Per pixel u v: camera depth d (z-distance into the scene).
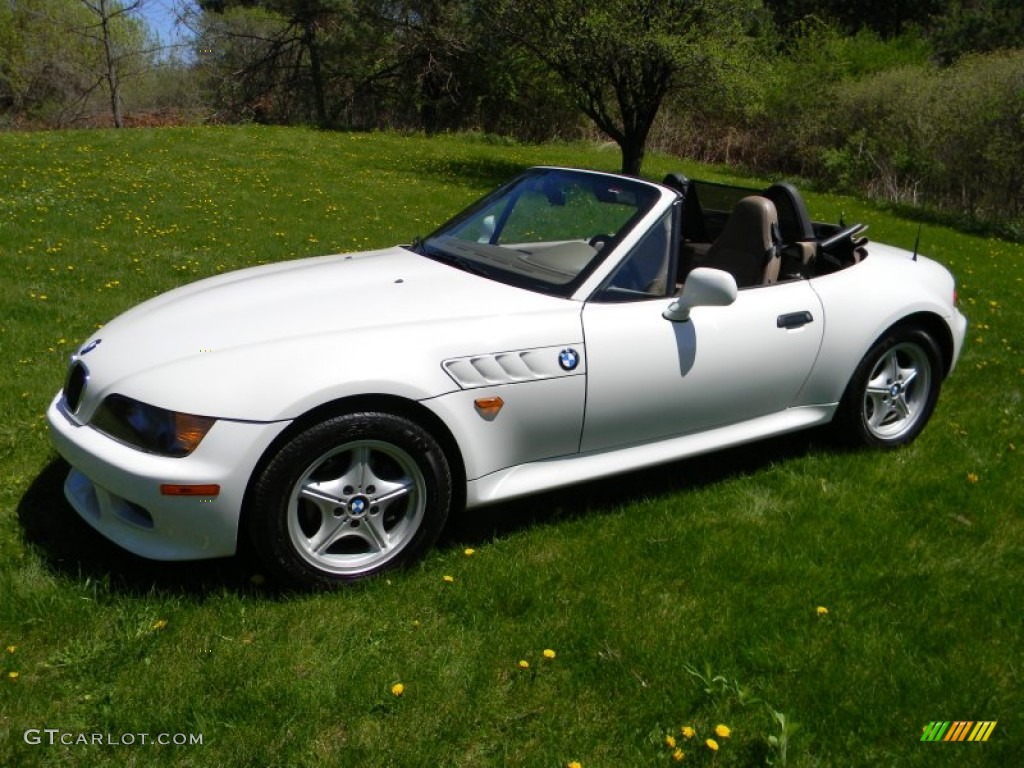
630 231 3.94
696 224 5.04
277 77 31.62
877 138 21.72
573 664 2.93
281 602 3.17
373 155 19.20
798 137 23.69
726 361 4.00
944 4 42.06
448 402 3.30
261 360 3.13
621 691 2.83
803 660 3.02
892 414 4.89
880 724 2.75
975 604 3.43
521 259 4.04
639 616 3.21
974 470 4.63
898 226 15.90
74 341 5.73
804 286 4.37
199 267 8.13
